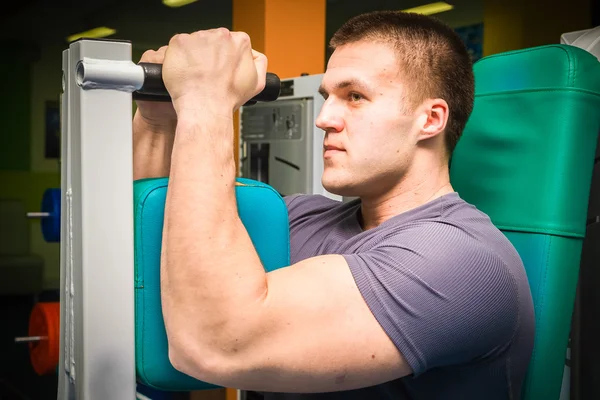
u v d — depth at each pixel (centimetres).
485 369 92
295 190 229
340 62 100
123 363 73
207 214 74
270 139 240
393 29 99
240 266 75
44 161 732
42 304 178
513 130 106
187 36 77
